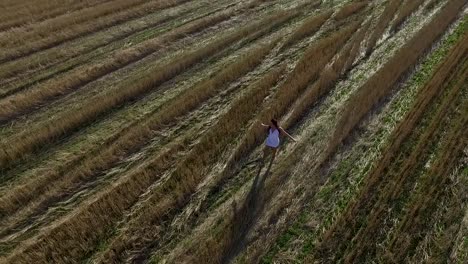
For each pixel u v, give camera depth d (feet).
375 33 70.23
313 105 55.57
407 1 79.36
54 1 80.59
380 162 47.26
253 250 39.01
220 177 45.55
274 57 64.85
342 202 43.09
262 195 43.65
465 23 74.23
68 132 51.55
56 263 37.65
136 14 76.38
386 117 53.57
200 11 77.87
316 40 69.10
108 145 49.80
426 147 49.01
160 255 38.81
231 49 67.00
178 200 42.96
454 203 42.73
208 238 39.91
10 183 44.86
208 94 56.95
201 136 50.90
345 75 60.90
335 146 49.03
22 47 66.23
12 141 49.67
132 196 43.39
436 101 55.93
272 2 80.89
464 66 62.90
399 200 43.11
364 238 39.86
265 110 53.93
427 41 68.18
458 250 38.86
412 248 39.14
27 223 41.24
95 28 72.23
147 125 51.47
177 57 64.80
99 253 38.65
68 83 58.75
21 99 55.36
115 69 62.85
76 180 45.21
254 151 48.88
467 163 46.88
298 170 46.39
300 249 39.17
